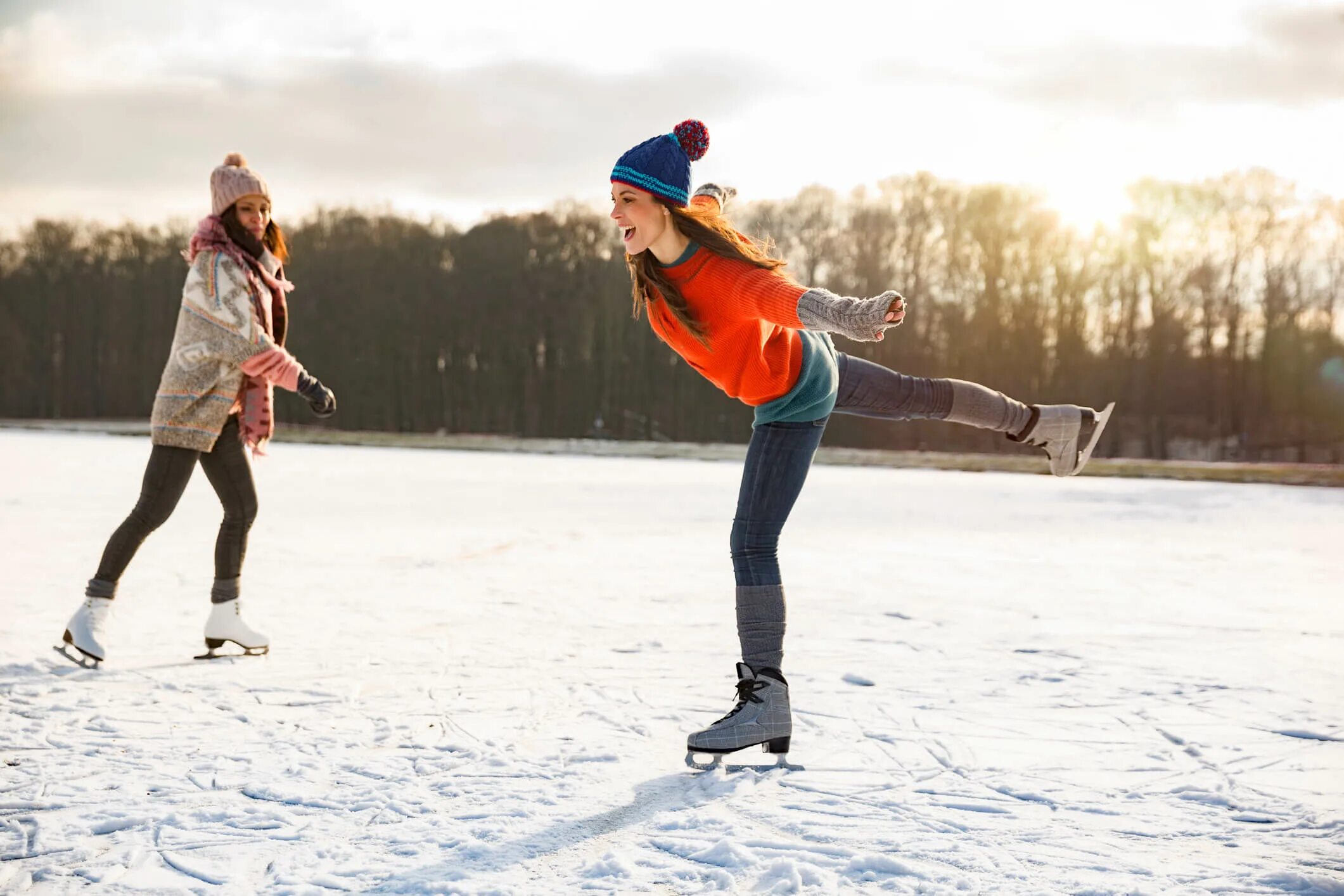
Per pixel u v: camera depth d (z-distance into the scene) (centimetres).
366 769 271
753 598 286
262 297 405
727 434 4322
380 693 353
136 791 254
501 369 4566
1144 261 3950
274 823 234
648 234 266
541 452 2875
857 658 413
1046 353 4078
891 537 884
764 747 288
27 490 1171
